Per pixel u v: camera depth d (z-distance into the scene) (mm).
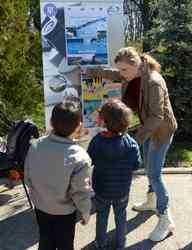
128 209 5125
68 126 3217
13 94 7043
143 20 13492
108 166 3854
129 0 14406
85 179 3197
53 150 3215
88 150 3912
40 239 3443
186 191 5680
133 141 3918
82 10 5297
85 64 5395
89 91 5418
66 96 5426
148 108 4195
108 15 5387
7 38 6617
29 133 4973
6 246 4426
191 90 7629
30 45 7324
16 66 6902
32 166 3287
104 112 3848
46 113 5402
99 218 4145
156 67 4273
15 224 4852
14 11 6738
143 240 4465
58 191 3211
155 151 4352
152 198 5012
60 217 3316
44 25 5234
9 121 6797
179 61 7723
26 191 5145
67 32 5297
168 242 4426
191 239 4484
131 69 4203
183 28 7770
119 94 5430
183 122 7805
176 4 7906
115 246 4277
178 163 6754
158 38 7895
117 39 5457
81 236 4543
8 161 5004
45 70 5328
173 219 4902
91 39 5371
